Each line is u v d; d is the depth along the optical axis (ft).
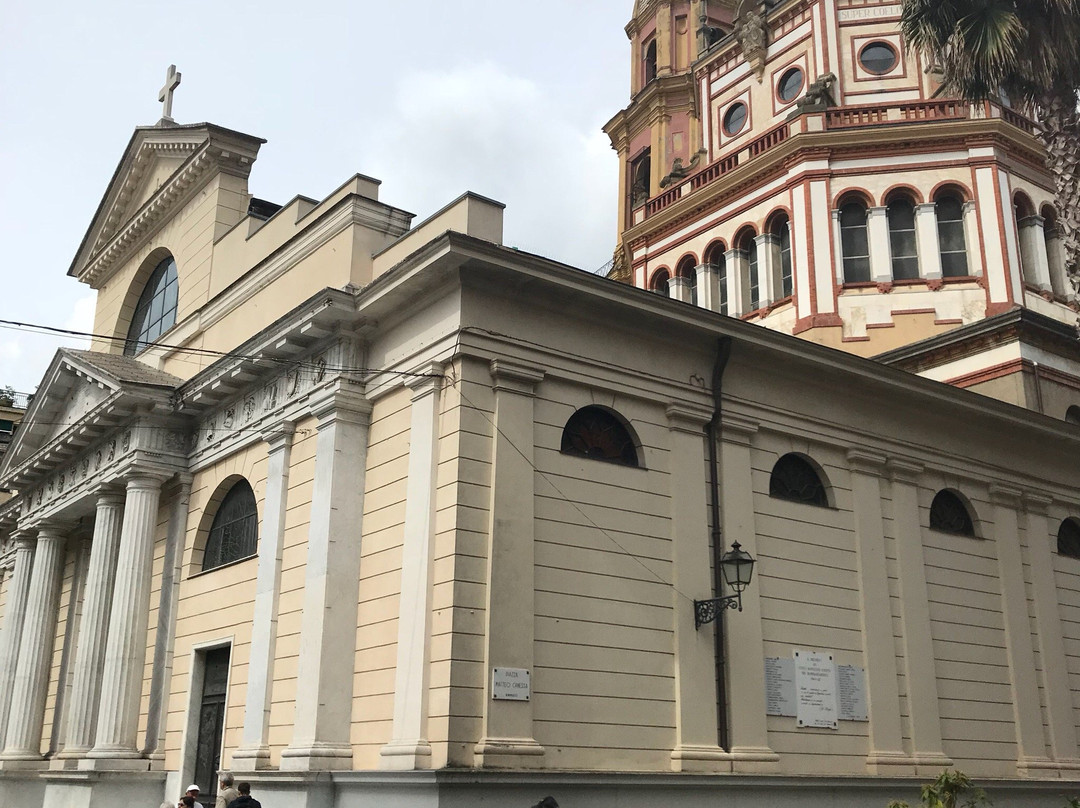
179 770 69.87
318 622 58.03
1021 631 75.05
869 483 69.97
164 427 78.59
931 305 94.02
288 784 54.85
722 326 63.26
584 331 59.88
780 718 61.00
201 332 82.64
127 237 100.42
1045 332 86.07
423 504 54.90
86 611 79.05
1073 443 81.41
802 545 65.41
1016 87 62.95
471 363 55.57
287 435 66.44
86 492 84.38
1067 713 75.61
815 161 99.76
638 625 57.36
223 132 86.79
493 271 55.98
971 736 69.67
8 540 114.52
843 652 65.26
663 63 131.54
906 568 69.82
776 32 111.24
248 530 71.15
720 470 63.10
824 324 94.63
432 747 50.39
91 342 104.94
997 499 77.05
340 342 63.10
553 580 55.01
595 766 53.52
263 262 74.79
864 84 103.45
